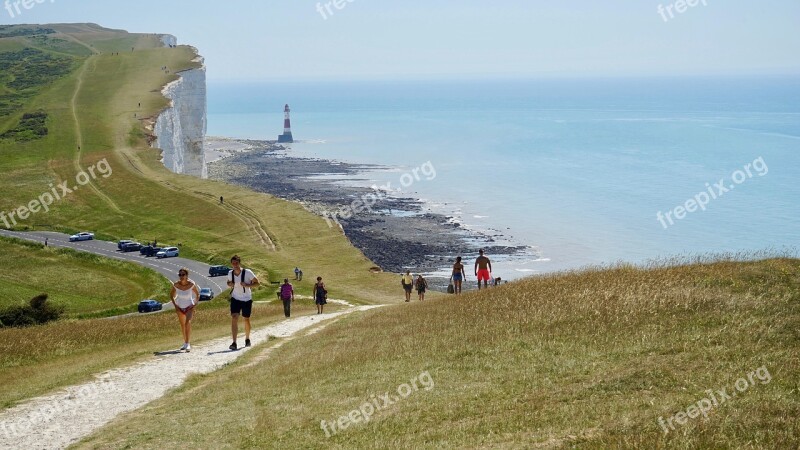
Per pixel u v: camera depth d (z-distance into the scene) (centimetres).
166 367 2300
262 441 1448
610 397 1498
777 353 1630
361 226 13775
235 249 9856
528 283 3112
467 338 2256
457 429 1412
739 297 2142
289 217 11456
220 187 13375
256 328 3412
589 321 2186
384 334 2623
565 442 1235
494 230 14112
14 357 2827
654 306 2184
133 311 7031
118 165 14212
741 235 13562
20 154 14588
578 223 14912
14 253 9838
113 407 1809
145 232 11106
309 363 2202
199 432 1526
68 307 7169
